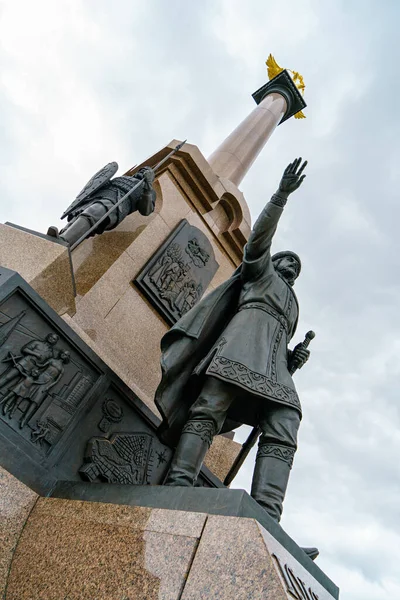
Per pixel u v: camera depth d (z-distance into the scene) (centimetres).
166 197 652
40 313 359
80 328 441
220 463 566
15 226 454
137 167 729
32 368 342
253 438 396
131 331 523
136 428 395
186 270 608
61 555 243
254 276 396
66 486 299
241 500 218
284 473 315
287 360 399
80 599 215
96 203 519
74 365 369
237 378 326
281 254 456
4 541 263
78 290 521
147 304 554
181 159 678
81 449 353
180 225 633
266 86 1427
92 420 368
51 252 420
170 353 355
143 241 590
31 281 396
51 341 356
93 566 227
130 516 242
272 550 193
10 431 319
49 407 343
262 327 368
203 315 374
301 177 372
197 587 189
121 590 208
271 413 336
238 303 394
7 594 244
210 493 231
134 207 560
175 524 222
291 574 195
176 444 357
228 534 202
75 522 257
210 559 197
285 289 408
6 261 410
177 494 242
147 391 506
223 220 713
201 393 333
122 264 553
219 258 680
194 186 683
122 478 366
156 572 206
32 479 301
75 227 484
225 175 920
